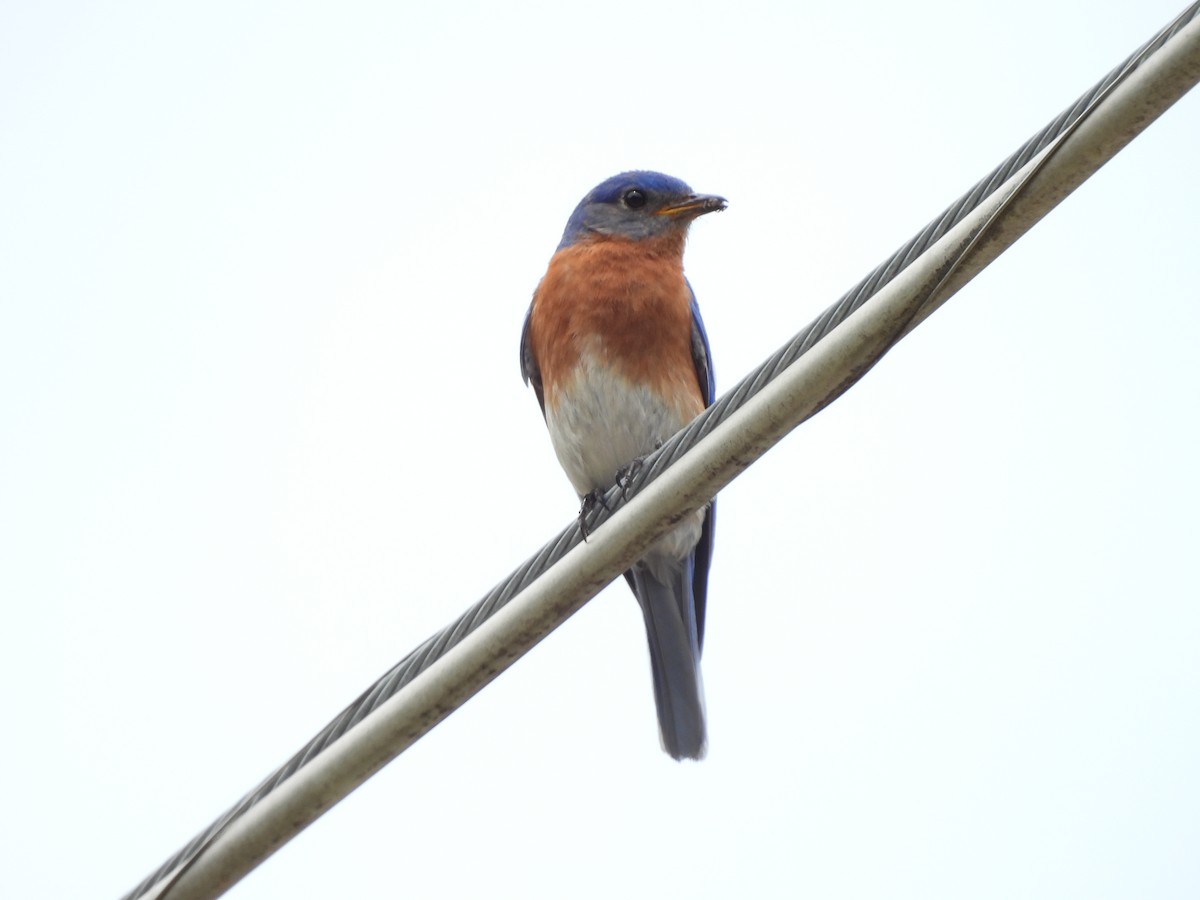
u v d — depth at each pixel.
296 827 10.26
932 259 8.88
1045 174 8.48
